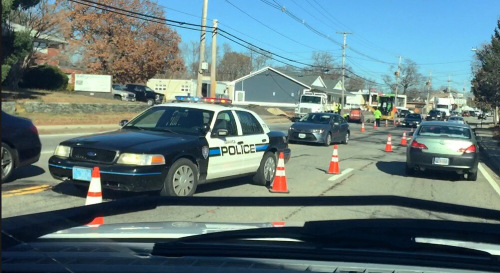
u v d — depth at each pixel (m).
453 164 11.87
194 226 3.51
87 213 3.25
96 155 7.24
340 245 2.66
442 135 12.29
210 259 2.37
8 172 8.55
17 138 8.62
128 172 6.94
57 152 7.62
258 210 6.03
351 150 19.69
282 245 2.64
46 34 35.00
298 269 2.22
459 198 9.81
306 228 2.92
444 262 2.36
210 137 8.35
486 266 2.34
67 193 8.02
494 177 13.55
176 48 53.34
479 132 41.72
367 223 3.03
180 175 7.59
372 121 57.16
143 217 4.80
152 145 7.34
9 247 2.60
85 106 30.83
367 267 2.27
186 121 8.55
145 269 2.21
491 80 28.03
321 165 14.20
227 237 2.82
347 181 11.35
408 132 36.31
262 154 9.67
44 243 2.72
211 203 3.56
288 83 70.31
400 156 17.89
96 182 6.35
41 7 33.56
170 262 2.32
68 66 58.28
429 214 3.91
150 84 66.56
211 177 8.34
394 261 2.36
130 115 32.72
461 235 2.87
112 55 50.47
